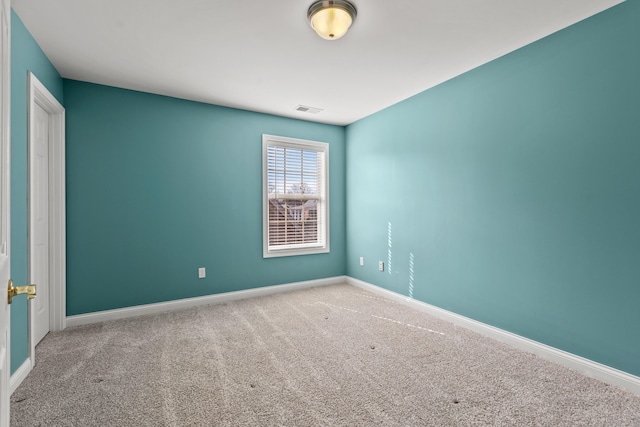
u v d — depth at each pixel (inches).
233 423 65.6
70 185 119.1
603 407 71.3
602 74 82.7
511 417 67.7
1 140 29.7
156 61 107.3
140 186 132.5
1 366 27.6
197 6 79.1
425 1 77.4
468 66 113.1
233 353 96.4
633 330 78.0
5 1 30.7
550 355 92.8
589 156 85.4
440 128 128.1
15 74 80.7
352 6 78.6
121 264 128.7
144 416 67.9
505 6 79.7
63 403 72.4
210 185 148.0
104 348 99.8
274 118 165.5
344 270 187.0
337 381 81.2
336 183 184.9
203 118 146.5
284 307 140.9
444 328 116.7
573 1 78.0
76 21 84.8
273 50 100.8
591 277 85.4
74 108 120.1
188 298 142.9
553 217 93.2
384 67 113.0
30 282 87.5
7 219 32.9
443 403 72.4
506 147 105.0
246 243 157.3
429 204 133.5
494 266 109.0
